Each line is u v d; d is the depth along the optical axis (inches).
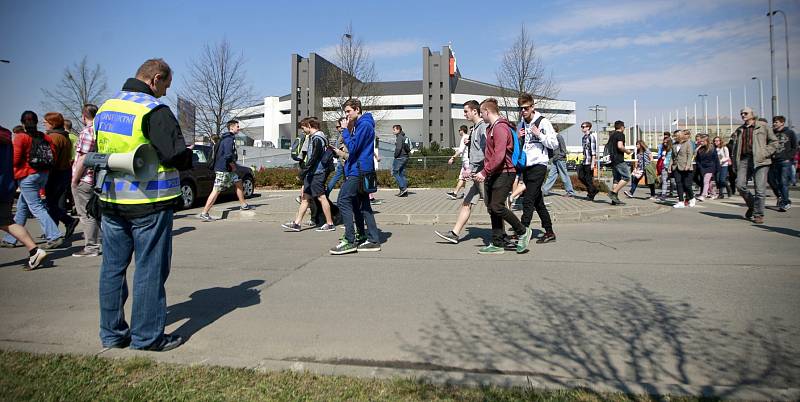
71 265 257.9
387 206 464.1
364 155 268.7
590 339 145.3
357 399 108.1
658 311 168.6
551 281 209.3
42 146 292.5
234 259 264.4
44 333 156.9
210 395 110.3
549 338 146.6
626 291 192.5
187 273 233.9
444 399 107.5
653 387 111.3
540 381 115.6
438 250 281.4
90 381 118.0
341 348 142.3
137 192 136.3
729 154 581.0
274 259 263.6
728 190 594.2
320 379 118.1
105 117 139.3
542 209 295.3
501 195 258.4
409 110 3287.4
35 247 245.3
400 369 122.8
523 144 281.4
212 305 183.9
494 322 160.9
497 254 267.0
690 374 121.5
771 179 448.1
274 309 178.4
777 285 198.8
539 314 167.8
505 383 114.6
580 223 377.1
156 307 139.9
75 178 249.8
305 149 359.3
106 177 138.4
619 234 325.4
